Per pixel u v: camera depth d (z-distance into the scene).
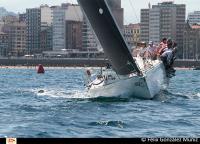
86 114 36.25
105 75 44.53
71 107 40.06
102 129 30.28
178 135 28.70
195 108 41.91
